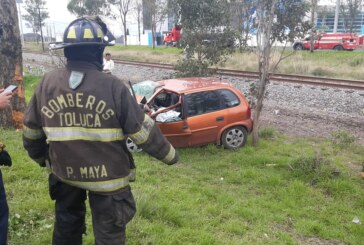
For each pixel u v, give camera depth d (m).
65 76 2.53
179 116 7.65
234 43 11.97
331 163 6.76
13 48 8.26
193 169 6.87
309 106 12.55
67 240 2.97
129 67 23.64
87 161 2.51
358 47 37.09
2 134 7.80
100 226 2.66
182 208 5.02
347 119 10.96
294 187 5.95
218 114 7.88
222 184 6.20
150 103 7.96
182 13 11.81
